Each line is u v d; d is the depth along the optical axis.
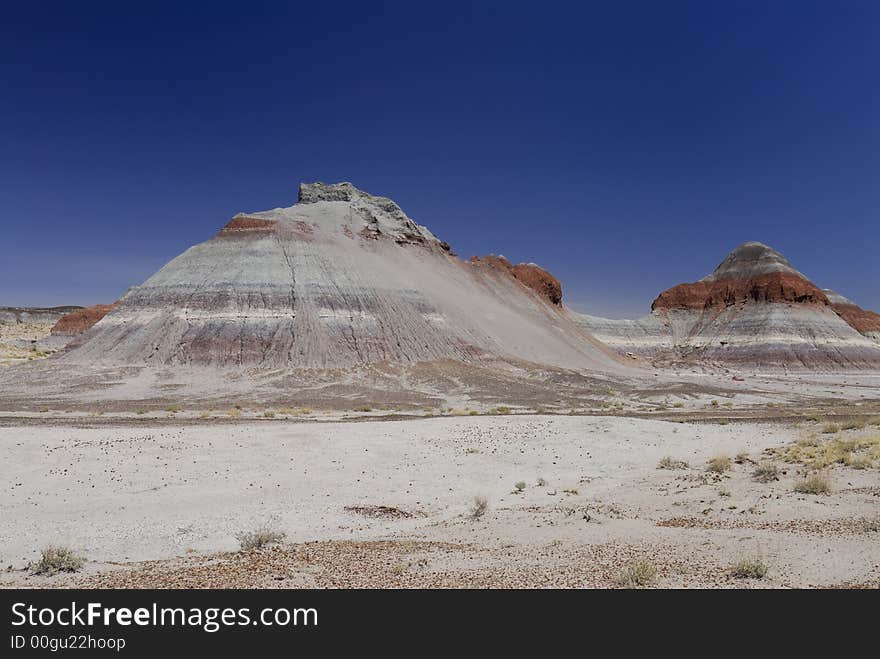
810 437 32.78
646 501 19.00
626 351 169.12
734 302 180.12
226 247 100.12
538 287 158.50
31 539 15.88
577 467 27.08
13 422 38.66
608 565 11.72
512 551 13.43
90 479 22.83
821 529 13.66
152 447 27.78
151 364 77.56
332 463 26.55
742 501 17.66
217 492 21.59
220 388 66.38
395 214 139.88
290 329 85.44
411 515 19.14
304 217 117.25
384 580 11.30
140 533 16.59
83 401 55.78
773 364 147.38
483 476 25.16
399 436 32.06
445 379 76.00
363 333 89.44
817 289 171.25
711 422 44.72
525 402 61.47
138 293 92.75
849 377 129.00
